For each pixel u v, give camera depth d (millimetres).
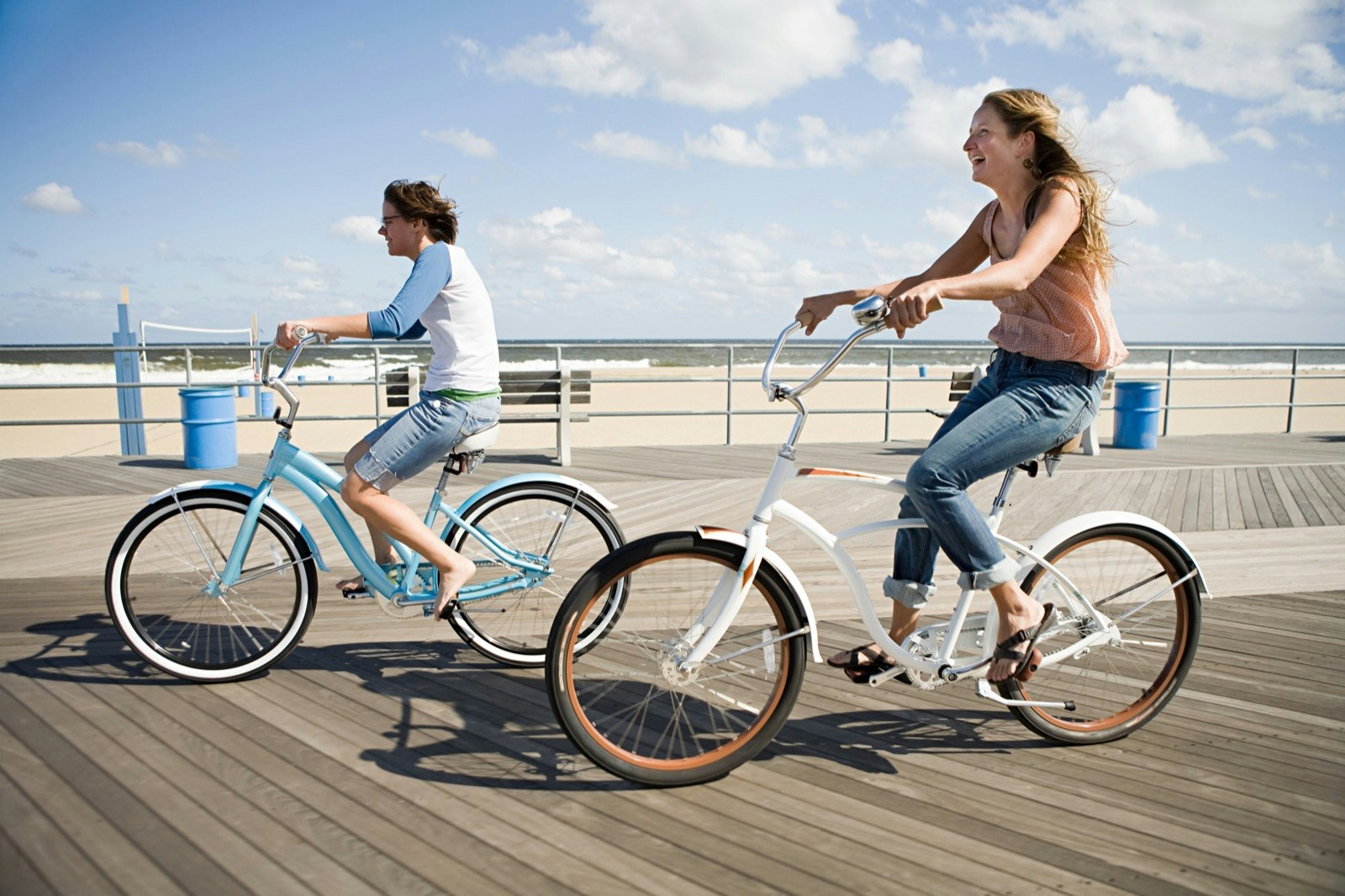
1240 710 2961
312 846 2113
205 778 2434
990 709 2988
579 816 2275
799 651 2475
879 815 2295
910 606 2625
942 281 2107
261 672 3180
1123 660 2916
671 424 17281
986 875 2029
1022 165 2355
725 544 2393
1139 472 7902
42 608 3934
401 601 3162
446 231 3074
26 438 15852
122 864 2025
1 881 1955
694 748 2605
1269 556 5039
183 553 3201
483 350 3053
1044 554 2623
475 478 7363
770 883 1990
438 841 2146
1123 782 2484
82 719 2807
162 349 8188
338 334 2869
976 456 2340
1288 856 2119
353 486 2982
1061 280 2320
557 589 3334
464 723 2818
